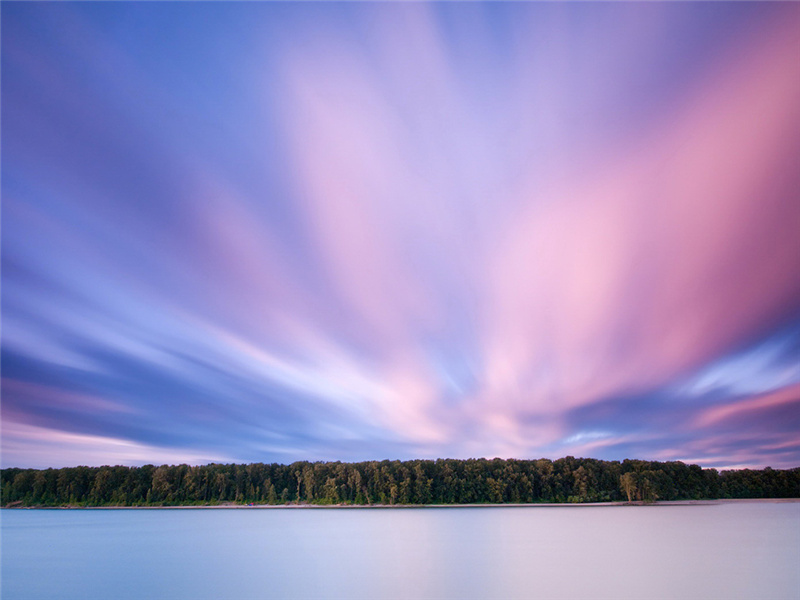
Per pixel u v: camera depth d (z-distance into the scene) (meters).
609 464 187.50
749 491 195.88
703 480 191.38
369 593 48.78
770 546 77.00
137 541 90.50
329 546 80.94
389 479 173.38
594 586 51.09
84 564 67.25
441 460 191.00
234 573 59.50
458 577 55.75
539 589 49.78
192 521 135.00
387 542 84.81
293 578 56.16
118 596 49.66
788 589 49.31
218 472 190.00
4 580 57.47
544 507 177.12
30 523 134.62
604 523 115.12
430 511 162.25
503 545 80.06
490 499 172.25
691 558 66.69
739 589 49.72
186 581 55.34
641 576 55.56
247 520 136.12
